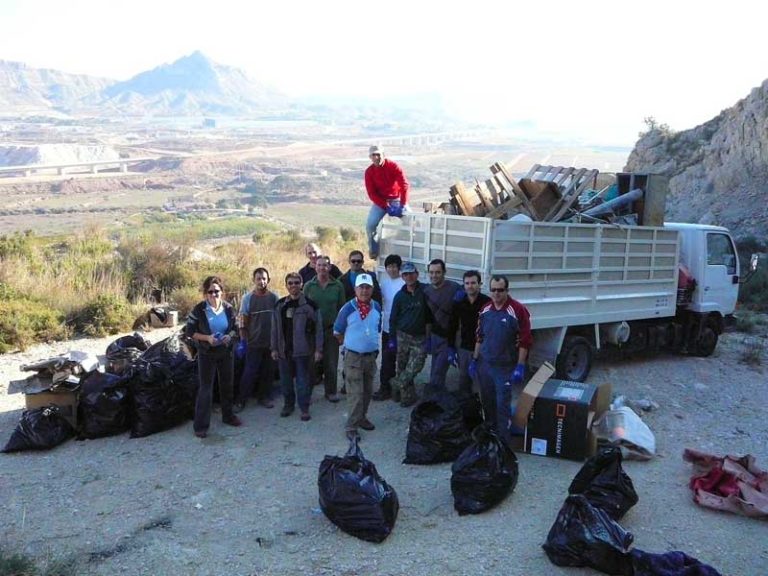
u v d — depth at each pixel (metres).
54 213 130.88
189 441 7.39
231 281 14.94
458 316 8.05
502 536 5.48
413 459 6.87
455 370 10.24
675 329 11.09
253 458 6.96
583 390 7.25
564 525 5.11
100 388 7.46
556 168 9.98
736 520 5.87
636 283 9.93
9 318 11.27
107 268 15.21
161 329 12.57
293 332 7.91
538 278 8.57
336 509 5.48
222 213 125.81
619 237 9.53
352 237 28.41
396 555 5.19
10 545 5.21
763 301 17.25
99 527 5.54
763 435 7.95
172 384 7.70
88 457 6.93
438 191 184.25
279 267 17.44
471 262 8.23
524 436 7.19
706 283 11.12
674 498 6.24
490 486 5.86
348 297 8.95
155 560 5.06
